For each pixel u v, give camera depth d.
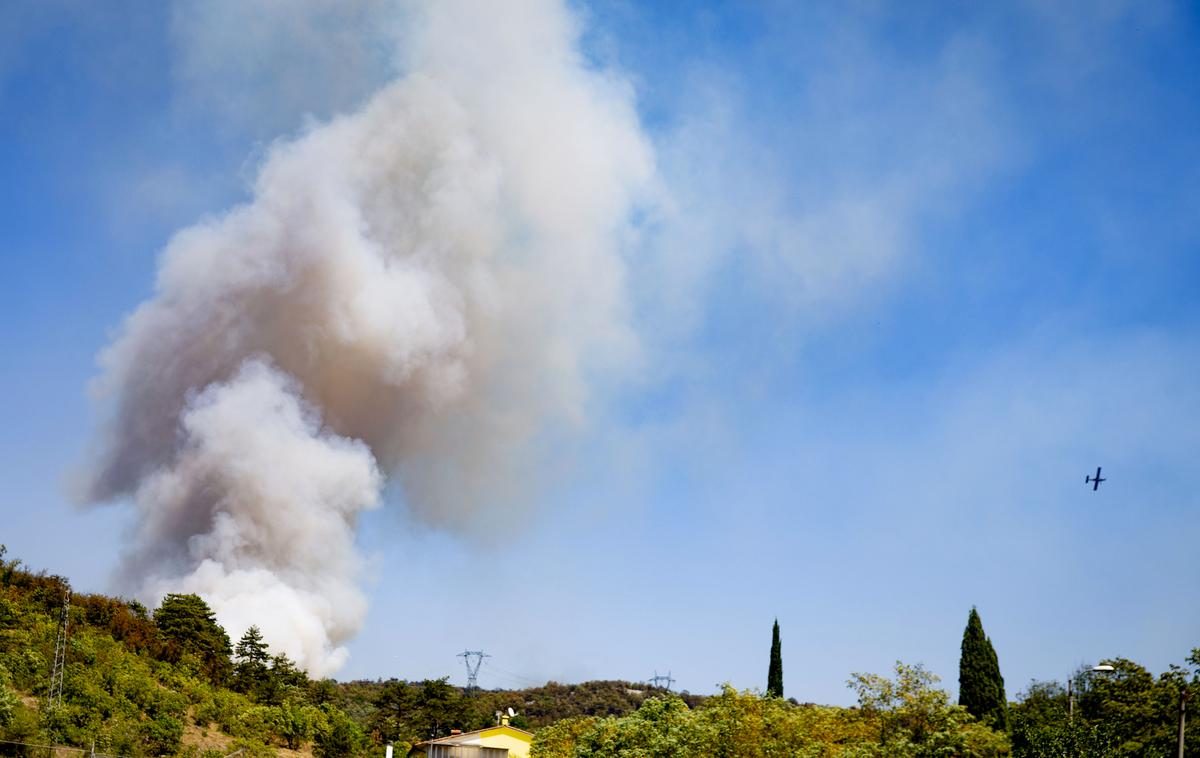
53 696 61.72
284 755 81.44
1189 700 42.50
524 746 81.44
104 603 88.69
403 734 112.00
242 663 104.12
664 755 46.84
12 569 81.56
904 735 32.22
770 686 63.72
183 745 68.50
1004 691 41.09
